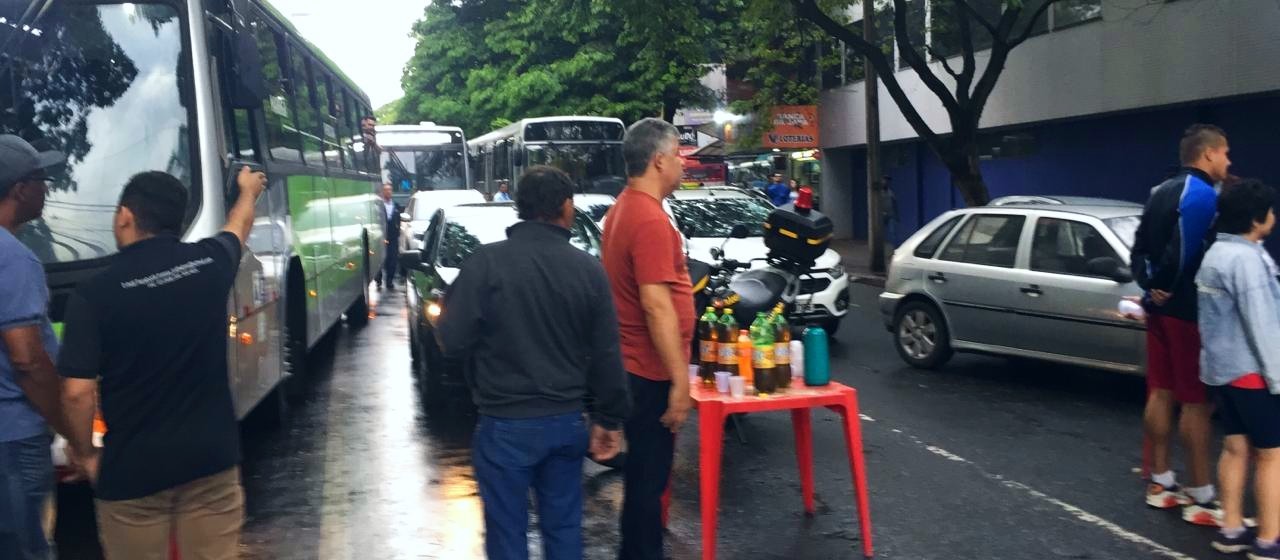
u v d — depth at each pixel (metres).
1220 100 16.58
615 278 4.84
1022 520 6.27
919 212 27.11
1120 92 18.28
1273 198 5.39
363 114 16.50
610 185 20.92
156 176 3.80
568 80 32.47
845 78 29.30
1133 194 19.14
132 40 6.48
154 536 3.82
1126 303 7.69
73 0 6.43
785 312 8.38
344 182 13.54
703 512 5.45
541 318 4.09
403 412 9.48
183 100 6.47
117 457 3.71
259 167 7.19
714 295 7.83
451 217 10.80
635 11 18.50
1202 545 5.82
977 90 17.23
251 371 7.30
